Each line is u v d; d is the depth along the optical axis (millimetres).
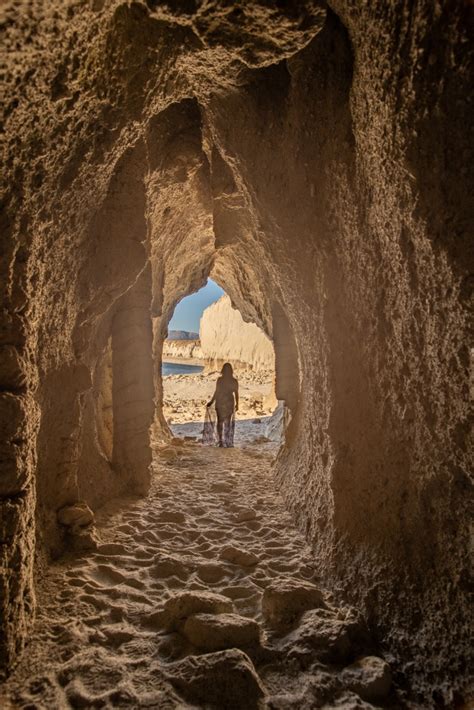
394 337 1931
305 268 2932
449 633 1580
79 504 2713
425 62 1321
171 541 2969
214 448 6805
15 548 1651
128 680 1597
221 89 2777
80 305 2711
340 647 1794
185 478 4746
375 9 1505
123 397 3809
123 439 3795
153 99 2287
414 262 1652
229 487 4359
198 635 1825
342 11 1744
